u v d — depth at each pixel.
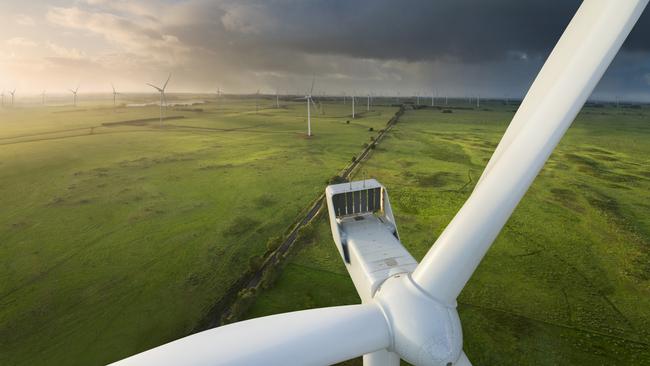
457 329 6.70
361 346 6.50
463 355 7.86
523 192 6.17
